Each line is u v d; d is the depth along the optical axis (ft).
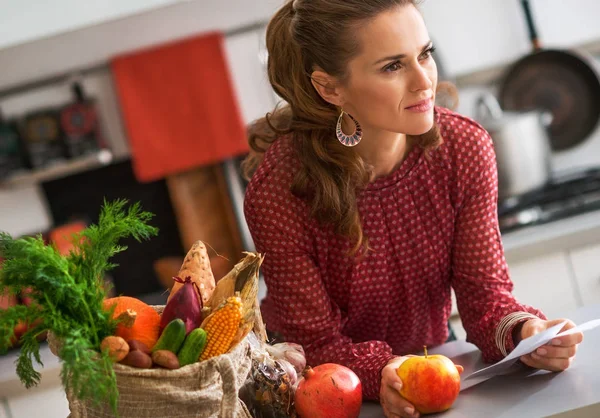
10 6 8.16
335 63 4.23
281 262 4.59
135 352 3.39
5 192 9.77
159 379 3.38
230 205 9.80
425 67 4.18
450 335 5.83
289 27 4.43
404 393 3.92
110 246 3.63
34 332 3.43
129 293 9.84
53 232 8.98
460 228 4.74
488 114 9.26
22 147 9.61
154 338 3.55
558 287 7.85
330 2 4.20
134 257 9.84
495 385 4.20
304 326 4.60
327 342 4.60
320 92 4.37
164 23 8.79
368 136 4.46
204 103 9.46
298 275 4.58
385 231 4.65
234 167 9.79
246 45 9.61
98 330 3.45
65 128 9.56
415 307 4.93
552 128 9.70
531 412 3.75
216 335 3.50
